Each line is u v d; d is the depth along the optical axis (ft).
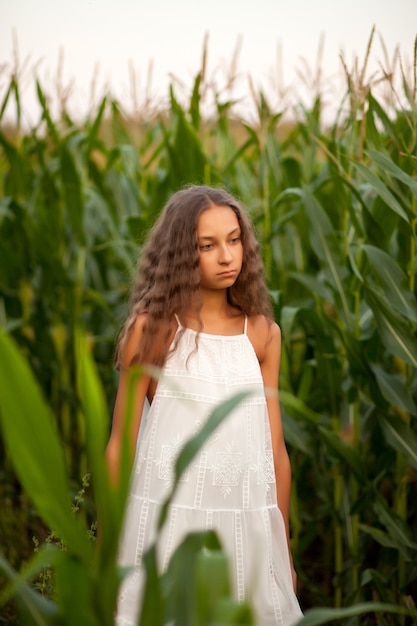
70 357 11.74
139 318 6.12
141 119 13.37
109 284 12.86
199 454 5.77
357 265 8.38
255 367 6.16
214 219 5.91
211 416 3.11
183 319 5.95
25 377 2.77
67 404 11.88
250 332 6.45
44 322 11.82
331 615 3.44
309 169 11.29
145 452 5.92
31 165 12.71
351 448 7.93
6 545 10.15
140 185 12.84
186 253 5.91
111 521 3.08
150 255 6.45
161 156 13.16
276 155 11.42
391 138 9.00
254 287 6.42
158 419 5.91
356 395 8.45
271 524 6.15
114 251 12.35
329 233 8.45
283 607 5.94
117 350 6.38
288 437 8.60
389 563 8.50
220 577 3.11
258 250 6.49
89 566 3.17
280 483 6.41
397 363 9.84
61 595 3.22
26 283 12.28
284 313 8.47
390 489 9.87
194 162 10.50
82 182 11.46
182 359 5.95
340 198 8.73
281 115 10.95
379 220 8.44
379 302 7.63
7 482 11.42
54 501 2.97
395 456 8.85
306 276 8.85
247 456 5.90
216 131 12.63
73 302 11.39
